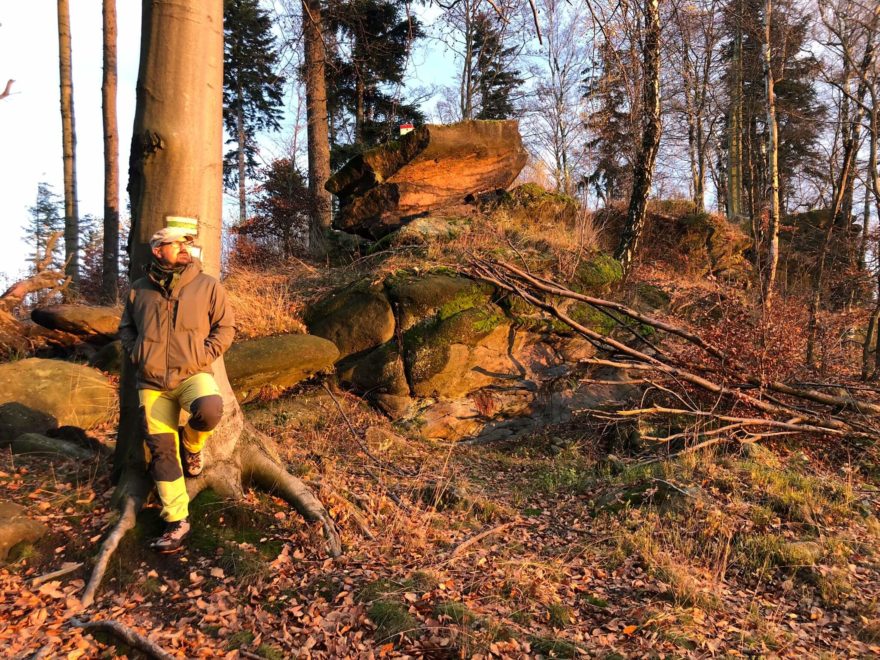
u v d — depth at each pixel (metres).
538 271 8.32
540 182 14.11
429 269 7.70
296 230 13.21
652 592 3.48
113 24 11.21
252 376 6.13
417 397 7.07
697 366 6.93
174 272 3.21
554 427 7.58
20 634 2.54
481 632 2.79
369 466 5.40
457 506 4.60
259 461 3.93
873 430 6.32
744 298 11.46
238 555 3.26
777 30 11.84
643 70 10.38
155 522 3.41
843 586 3.59
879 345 9.62
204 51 3.70
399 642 2.70
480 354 7.36
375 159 9.68
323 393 6.82
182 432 3.56
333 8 8.07
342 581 3.17
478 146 9.97
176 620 2.81
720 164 26.84
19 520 3.17
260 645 2.63
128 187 3.78
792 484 4.98
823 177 23.94
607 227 13.59
